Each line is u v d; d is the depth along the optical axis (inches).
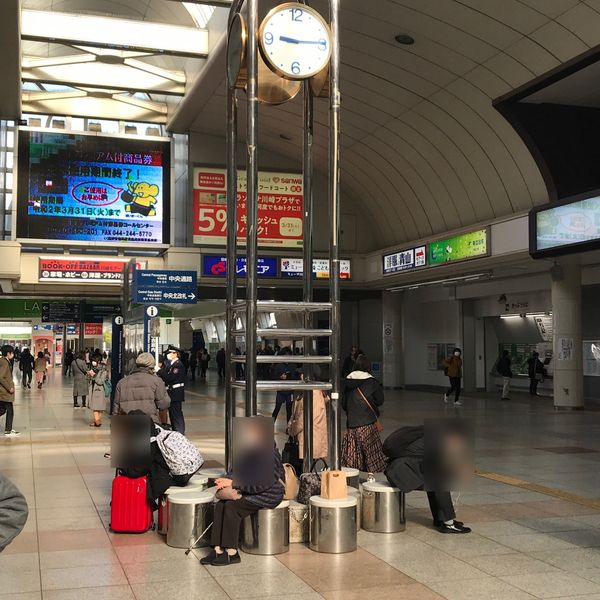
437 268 867.4
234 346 301.0
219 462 418.0
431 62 648.4
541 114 634.2
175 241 987.3
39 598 192.2
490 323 1061.1
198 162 989.8
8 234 950.4
